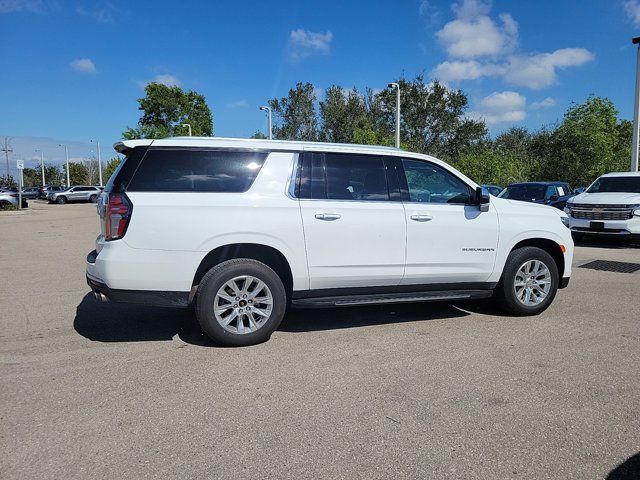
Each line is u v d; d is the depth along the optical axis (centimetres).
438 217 548
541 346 491
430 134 5153
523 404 363
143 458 295
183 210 463
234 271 477
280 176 499
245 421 339
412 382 403
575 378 410
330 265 508
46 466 287
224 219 471
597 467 286
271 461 292
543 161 3253
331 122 5303
